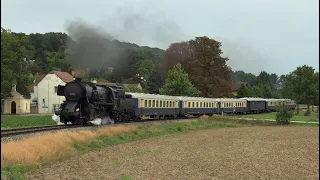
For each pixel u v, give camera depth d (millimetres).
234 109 68250
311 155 23766
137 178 15164
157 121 41500
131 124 34562
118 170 16719
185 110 53281
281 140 32562
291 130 43281
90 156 20281
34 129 25203
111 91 33844
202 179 15477
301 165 19906
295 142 31109
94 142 24000
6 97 68812
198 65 72438
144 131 33594
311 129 44938
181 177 15703
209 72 73500
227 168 18328
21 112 75750
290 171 18094
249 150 25703
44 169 15820
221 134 37500
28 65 100312
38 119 48094
